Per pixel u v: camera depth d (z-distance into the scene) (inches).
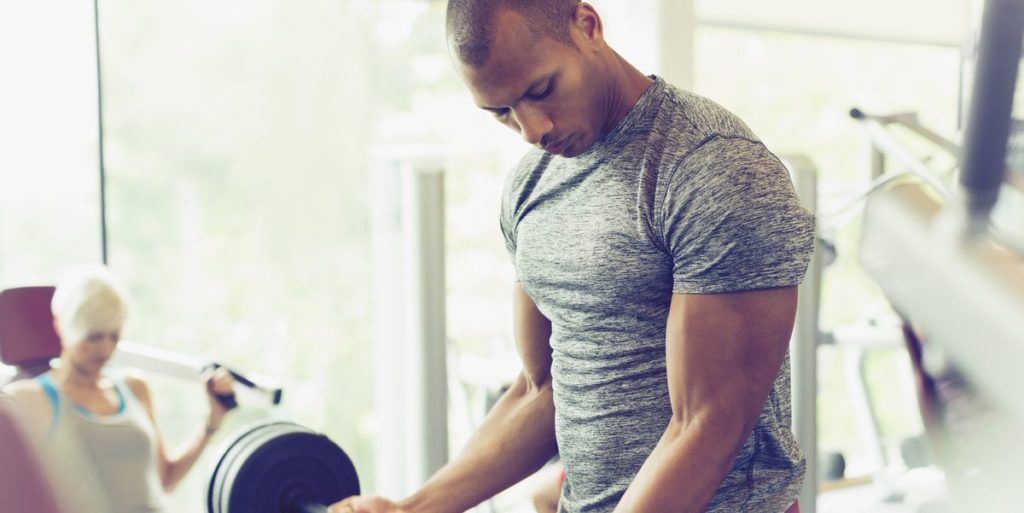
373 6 208.8
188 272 208.2
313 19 206.7
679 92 39.9
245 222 209.6
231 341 211.0
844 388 178.5
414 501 49.0
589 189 41.1
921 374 10.1
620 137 40.0
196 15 202.4
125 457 78.5
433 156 82.5
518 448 49.1
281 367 211.6
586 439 42.7
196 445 84.6
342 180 211.9
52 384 74.3
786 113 186.2
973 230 9.5
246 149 207.6
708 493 37.3
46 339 76.5
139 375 83.9
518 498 91.5
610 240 40.0
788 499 41.1
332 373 214.8
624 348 40.8
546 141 39.3
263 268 211.0
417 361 83.6
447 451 85.0
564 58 37.9
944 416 9.8
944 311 9.6
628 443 41.2
